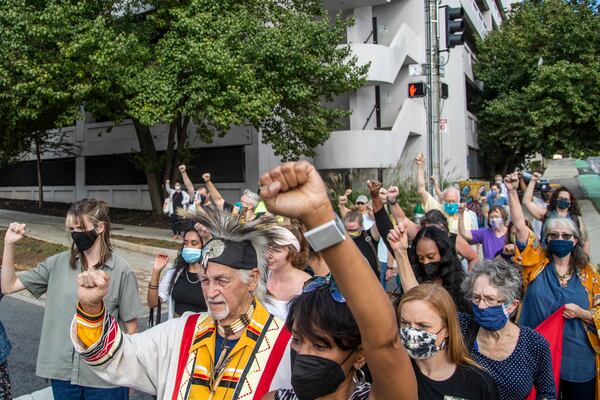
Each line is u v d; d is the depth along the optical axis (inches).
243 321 86.1
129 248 573.3
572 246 151.2
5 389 141.0
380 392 56.2
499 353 117.8
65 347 134.0
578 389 148.4
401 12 880.3
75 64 550.6
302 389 65.0
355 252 51.2
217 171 875.4
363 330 53.2
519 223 162.4
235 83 554.9
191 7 575.5
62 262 140.2
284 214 49.9
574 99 844.6
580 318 147.7
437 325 97.3
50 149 1112.2
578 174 1535.4
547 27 978.7
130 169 989.8
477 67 1123.3
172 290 164.1
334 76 626.2
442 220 189.3
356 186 765.9
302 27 599.2
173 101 563.5
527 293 160.4
